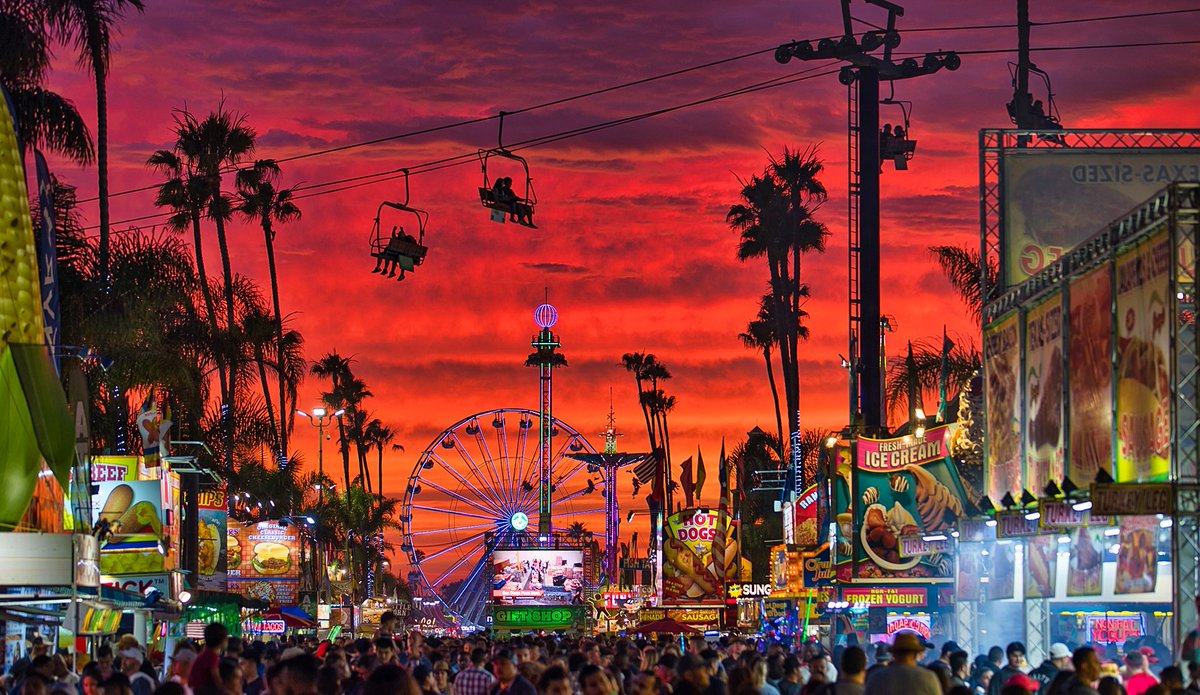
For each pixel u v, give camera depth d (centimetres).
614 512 12619
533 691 1841
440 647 3111
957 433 4519
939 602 4106
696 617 7194
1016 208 3650
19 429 2994
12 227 3038
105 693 1580
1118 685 1474
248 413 6000
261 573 7169
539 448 12538
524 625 9762
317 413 8975
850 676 1606
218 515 5747
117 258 4366
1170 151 3656
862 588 4106
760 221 7919
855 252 5444
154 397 4638
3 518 2947
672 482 11656
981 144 3669
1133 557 2477
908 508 4109
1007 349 3366
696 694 1465
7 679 1931
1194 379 2431
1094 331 2802
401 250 4100
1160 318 2473
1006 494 3231
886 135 5619
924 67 5516
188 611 4841
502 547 11144
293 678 1264
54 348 3184
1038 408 3136
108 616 3322
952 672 2059
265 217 8650
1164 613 3222
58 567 2752
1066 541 3098
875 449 4159
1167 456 2447
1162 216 2444
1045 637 3152
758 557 8838
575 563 10994
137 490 3988
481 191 3906
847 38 5412
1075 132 3662
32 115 3916
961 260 5331
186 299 4700
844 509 4150
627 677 2442
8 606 2909
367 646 2919
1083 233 3650
